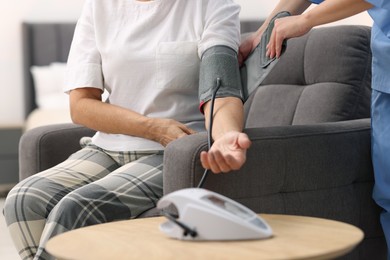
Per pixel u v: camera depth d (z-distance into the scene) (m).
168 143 1.88
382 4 1.72
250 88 1.88
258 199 1.73
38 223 1.92
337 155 1.88
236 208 1.29
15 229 1.92
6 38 5.83
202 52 1.96
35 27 5.70
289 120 2.31
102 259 1.15
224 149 1.47
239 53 2.02
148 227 1.42
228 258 1.12
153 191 1.89
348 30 2.22
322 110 2.20
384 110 1.88
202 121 2.04
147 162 1.97
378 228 2.03
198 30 2.01
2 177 5.28
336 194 1.90
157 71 2.02
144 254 1.17
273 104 2.40
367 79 2.20
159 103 2.03
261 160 1.72
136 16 2.08
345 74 2.19
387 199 1.91
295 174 1.79
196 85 2.03
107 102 2.17
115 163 2.12
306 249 1.16
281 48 1.82
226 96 1.80
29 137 2.38
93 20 2.12
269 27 1.92
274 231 1.32
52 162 2.37
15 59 5.84
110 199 1.82
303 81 2.35
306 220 1.42
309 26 1.80
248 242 1.23
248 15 6.04
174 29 2.04
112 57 2.06
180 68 2.01
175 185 1.67
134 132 1.99
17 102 5.86
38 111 5.25
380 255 2.05
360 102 2.18
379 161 1.90
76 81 2.10
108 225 1.46
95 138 2.18
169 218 1.29
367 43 2.20
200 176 1.63
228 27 2.00
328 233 1.28
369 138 1.99
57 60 5.74
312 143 1.83
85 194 1.80
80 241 1.29
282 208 1.77
